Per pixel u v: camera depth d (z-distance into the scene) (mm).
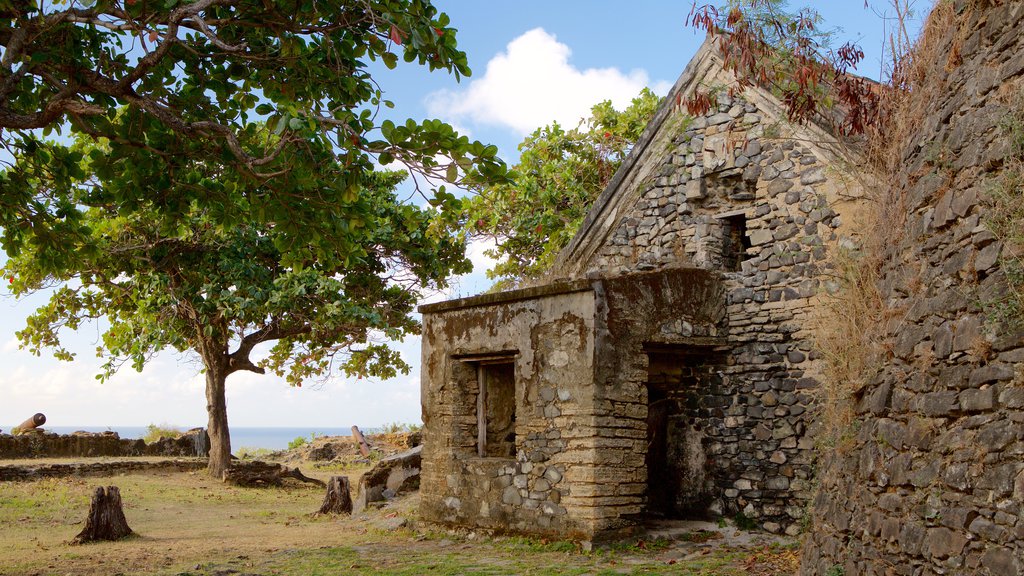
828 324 10133
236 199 10000
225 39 9328
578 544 10641
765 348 11742
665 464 12414
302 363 25219
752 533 11141
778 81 11648
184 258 20625
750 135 12430
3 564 10461
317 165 9078
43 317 22719
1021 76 5531
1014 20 5730
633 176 13766
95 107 8180
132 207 9602
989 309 5203
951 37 6637
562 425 11156
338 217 9469
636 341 11312
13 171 9531
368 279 22703
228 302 20156
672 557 10047
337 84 9367
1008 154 5402
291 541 12641
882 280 7180
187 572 9703
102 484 20094
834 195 11297
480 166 8625
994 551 4699
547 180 21109
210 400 23469
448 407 12805
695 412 12289
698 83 13211
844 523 6660
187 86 9508
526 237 21500
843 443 7102
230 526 14938
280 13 8969
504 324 12125
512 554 10617
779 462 11367
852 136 11219
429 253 22547
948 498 5234
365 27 9188
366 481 16484
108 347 22469
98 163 9195
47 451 23797
